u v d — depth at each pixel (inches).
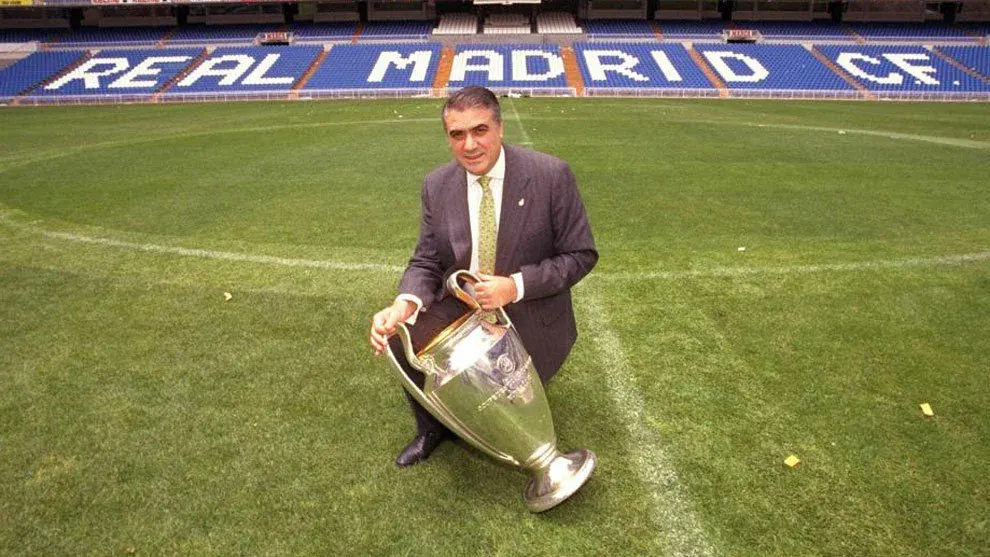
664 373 140.6
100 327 168.1
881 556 89.1
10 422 124.8
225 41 1363.2
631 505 99.8
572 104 917.2
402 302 92.9
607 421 122.6
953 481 104.1
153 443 117.5
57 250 237.0
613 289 190.2
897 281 194.1
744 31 1334.9
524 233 96.1
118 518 98.9
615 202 307.7
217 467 110.3
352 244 243.3
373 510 99.3
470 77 1197.7
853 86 1126.4
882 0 1350.9
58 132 674.2
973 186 340.8
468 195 98.3
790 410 125.4
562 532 94.3
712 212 287.4
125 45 1347.2
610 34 1378.0
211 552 92.0
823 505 99.1
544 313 103.7
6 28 1419.8
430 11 1473.9
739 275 201.0
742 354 148.9
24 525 97.7
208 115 848.9
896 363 143.8
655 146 487.5
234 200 320.8
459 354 89.0
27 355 152.5
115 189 352.8
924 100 1053.2
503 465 107.1
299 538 93.9
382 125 649.0
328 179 371.9
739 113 776.3
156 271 212.2
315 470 109.0
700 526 95.3
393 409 127.1
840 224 265.9
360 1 1419.8
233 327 167.2
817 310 173.3
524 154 97.4
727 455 111.7
